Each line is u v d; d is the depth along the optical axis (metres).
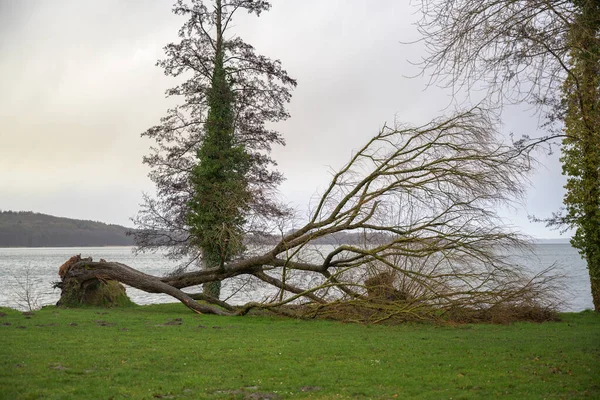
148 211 34.75
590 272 26.28
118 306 28.33
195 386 9.88
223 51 34.22
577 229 26.42
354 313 21.94
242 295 41.84
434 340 15.52
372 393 9.45
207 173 30.73
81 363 11.41
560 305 25.03
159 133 34.38
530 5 10.80
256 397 9.20
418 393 9.48
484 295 20.97
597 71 11.73
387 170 23.48
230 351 13.30
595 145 12.74
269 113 35.16
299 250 23.31
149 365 11.50
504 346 14.21
